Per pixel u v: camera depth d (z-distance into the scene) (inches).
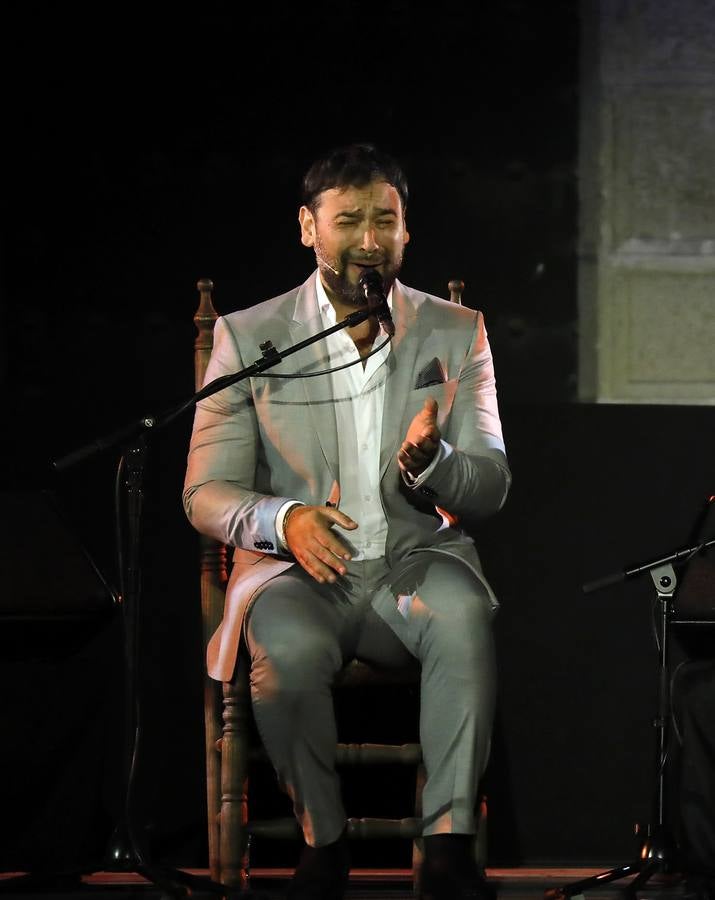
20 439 436.8
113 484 438.3
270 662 358.3
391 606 375.6
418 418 363.9
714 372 546.3
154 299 517.3
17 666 421.7
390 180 393.4
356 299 392.2
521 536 439.8
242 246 519.5
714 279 547.5
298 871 351.6
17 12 516.7
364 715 436.5
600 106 540.1
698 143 545.3
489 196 527.8
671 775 414.9
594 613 439.2
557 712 437.4
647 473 440.5
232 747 397.1
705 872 382.0
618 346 544.4
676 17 542.6
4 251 516.4
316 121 522.3
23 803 419.8
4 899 395.5
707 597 386.9
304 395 393.1
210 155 520.1
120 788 427.8
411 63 524.4
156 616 439.2
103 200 518.0
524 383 531.2
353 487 392.5
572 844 435.8
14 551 381.1
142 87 519.8
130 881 415.2
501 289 528.7
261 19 521.7
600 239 542.3
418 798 389.4
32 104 517.0
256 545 374.0
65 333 516.1
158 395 470.0
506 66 527.5
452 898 339.9
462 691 357.4
